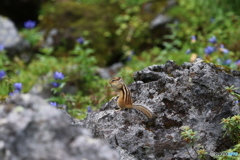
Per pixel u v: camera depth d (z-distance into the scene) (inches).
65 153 152.6
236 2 692.1
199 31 667.4
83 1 808.9
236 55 558.6
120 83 257.6
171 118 262.7
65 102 421.1
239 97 280.8
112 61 709.9
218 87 268.7
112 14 767.7
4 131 152.2
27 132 153.4
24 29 792.3
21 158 149.3
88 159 153.5
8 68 616.4
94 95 456.8
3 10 852.0
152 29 714.2
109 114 265.0
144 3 771.4
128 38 717.9
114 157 156.6
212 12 691.4
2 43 681.6
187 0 739.4
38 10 841.5
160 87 276.7
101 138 257.3
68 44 732.0
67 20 770.2
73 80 540.4
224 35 607.8
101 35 731.4
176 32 655.8
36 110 159.5
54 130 155.7
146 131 256.4
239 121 247.1
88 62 565.9
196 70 274.8
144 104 270.8
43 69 591.2
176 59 567.5
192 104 266.7
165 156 249.6
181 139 253.6
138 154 251.0
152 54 638.5
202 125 260.2
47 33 757.3
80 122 281.3
